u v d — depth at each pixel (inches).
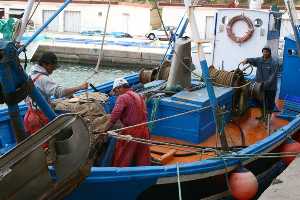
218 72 319.0
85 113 237.6
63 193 164.6
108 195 194.1
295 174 234.7
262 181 287.4
